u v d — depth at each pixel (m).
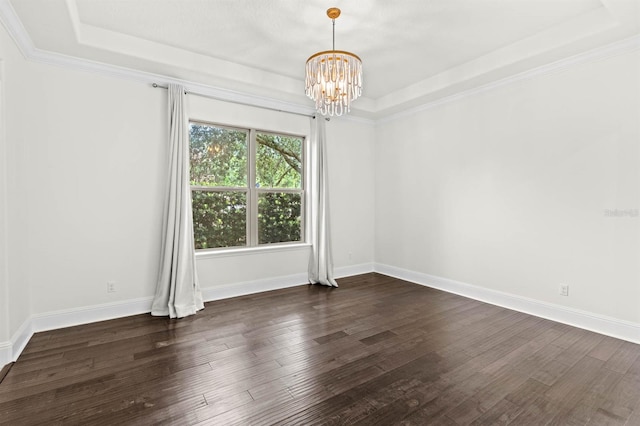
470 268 4.03
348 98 2.76
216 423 1.75
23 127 2.75
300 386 2.10
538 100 3.34
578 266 3.08
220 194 4.09
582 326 3.05
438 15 2.70
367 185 5.36
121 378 2.19
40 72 2.92
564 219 3.17
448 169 4.26
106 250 3.28
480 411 1.85
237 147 4.21
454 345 2.70
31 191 2.89
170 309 3.35
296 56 3.47
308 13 2.67
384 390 2.06
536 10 2.64
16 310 2.55
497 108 3.70
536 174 3.37
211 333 2.94
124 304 3.38
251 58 3.52
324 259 4.61
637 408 1.88
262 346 2.68
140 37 3.07
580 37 2.73
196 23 2.83
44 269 2.97
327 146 4.87
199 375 2.23
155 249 3.55
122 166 3.35
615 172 2.84
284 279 4.50
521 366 2.35
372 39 3.10
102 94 3.23
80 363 2.39
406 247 4.89
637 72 2.71
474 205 3.97
